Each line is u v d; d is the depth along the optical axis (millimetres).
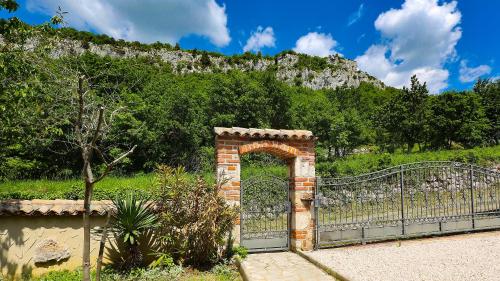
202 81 47375
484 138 29141
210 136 25938
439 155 18828
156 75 34406
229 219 6879
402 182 8680
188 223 6676
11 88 7273
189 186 6965
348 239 8031
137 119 22750
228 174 7395
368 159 19203
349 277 5488
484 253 6895
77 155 20859
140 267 6707
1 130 7781
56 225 6734
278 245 7902
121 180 15086
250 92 28984
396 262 6469
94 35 72562
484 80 33406
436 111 28859
